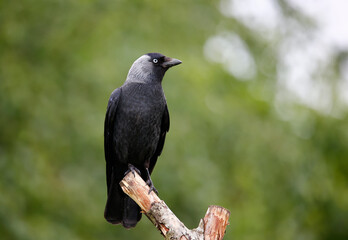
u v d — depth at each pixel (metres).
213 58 15.10
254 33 15.62
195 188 12.82
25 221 11.18
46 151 12.45
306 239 14.46
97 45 13.19
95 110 12.73
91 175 12.46
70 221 11.81
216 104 13.90
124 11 13.92
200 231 6.63
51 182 12.07
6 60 12.64
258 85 14.96
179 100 13.02
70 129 12.62
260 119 14.34
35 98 12.52
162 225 6.81
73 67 13.06
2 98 12.16
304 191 14.07
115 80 12.80
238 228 13.75
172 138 12.66
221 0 16.09
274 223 14.16
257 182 14.02
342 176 15.23
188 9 15.08
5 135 12.26
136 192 7.06
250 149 13.81
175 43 14.16
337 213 14.71
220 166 13.65
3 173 11.61
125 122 9.16
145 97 9.20
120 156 9.29
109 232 12.64
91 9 13.62
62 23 13.26
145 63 9.55
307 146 14.54
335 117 14.80
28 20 13.10
